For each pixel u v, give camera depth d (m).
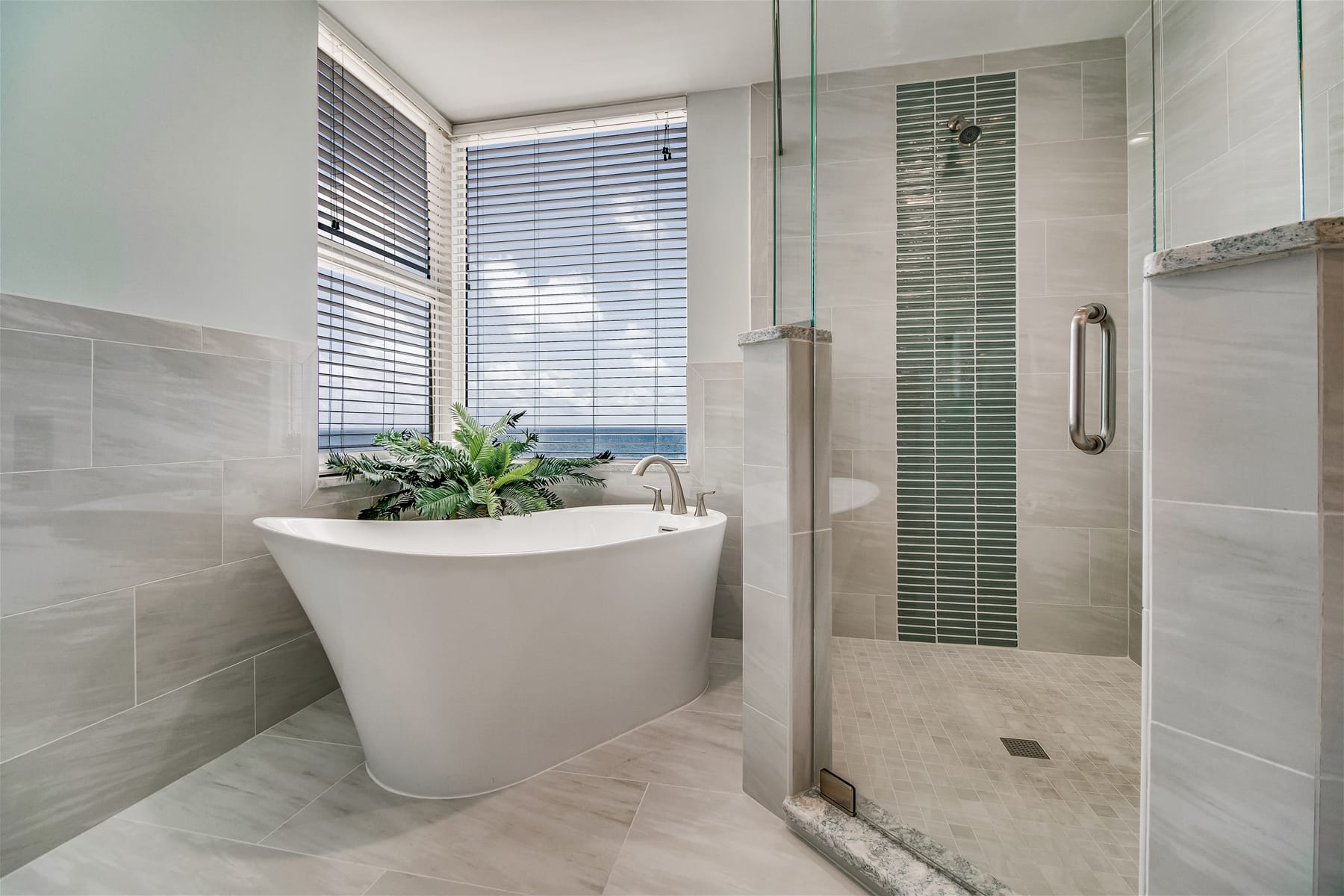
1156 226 0.98
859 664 1.30
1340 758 0.62
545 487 2.76
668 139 2.85
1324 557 0.62
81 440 1.37
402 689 1.45
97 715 1.39
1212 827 0.71
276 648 1.89
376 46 2.39
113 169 1.45
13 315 1.25
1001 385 1.14
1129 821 1.00
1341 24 0.82
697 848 1.29
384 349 2.65
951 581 1.19
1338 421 0.62
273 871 1.22
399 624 1.40
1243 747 0.68
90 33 1.40
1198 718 0.72
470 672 1.46
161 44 1.56
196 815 1.41
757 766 1.45
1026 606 1.13
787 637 1.35
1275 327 0.65
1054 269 1.09
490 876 1.21
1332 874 0.63
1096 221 1.05
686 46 2.40
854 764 1.29
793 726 1.36
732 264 2.71
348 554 1.37
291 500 1.98
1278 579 0.66
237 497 1.77
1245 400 0.68
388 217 2.65
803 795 1.36
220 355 1.72
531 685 1.56
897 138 1.21
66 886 1.19
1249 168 0.88
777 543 1.37
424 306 2.92
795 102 1.42
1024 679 1.11
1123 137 1.03
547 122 2.91
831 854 1.23
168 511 1.57
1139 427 1.02
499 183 3.03
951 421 1.19
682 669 1.99
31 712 1.27
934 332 1.20
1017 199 1.11
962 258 1.17
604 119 2.86
